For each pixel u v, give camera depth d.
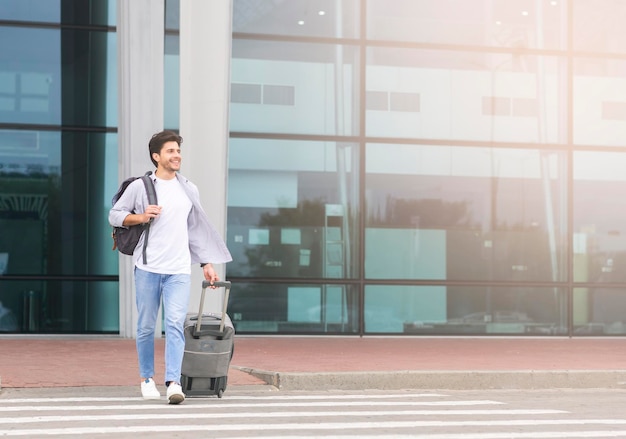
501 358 15.49
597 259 21.67
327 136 20.83
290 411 9.28
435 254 21.12
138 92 19.00
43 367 13.16
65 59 19.91
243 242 20.47
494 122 21.47
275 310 20.50
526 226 21.47
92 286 19.88
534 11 21.73
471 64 21.45
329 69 20.95
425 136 21.23
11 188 19.64
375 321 20.84
